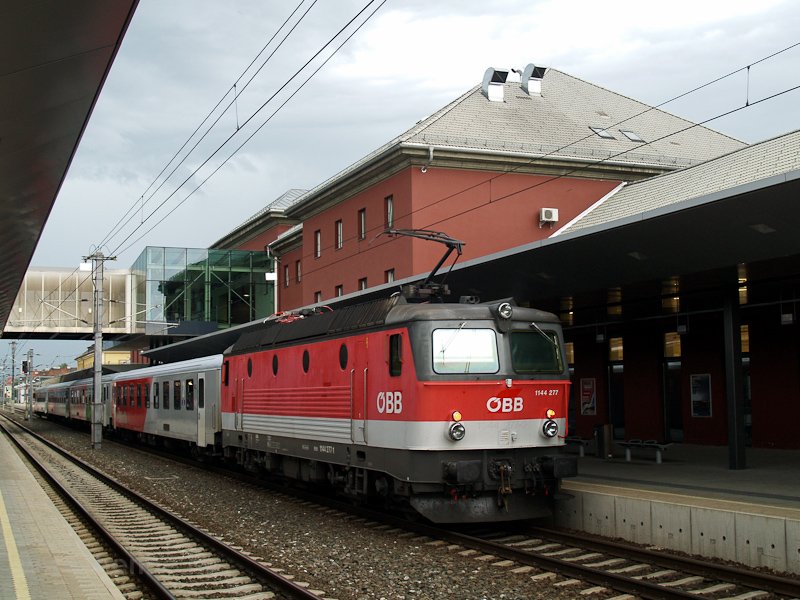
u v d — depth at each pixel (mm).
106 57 12172
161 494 18531
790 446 20422
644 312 22172
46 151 16125
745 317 21609
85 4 10070
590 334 26797
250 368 18672
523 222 32375
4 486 18750
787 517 9609
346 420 13883
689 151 35594
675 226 13453
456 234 31375
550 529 12828
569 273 16156
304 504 16016
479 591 9133
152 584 9156
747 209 12375
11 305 42625
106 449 33344
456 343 12133
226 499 17172
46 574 9016
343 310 14750
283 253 46969
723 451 20562
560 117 35531
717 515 10352
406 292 13312
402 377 12227
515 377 12273
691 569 9641
